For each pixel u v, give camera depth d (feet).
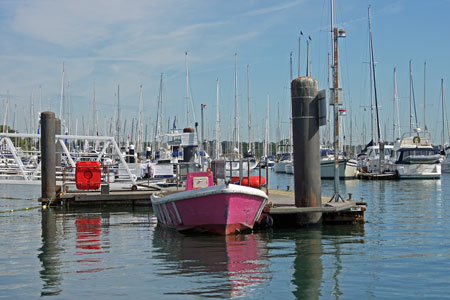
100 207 71.72
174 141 116.98
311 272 29.40
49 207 71.05
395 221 53.93
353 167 155.74
